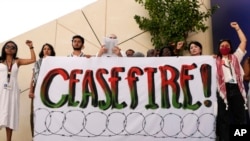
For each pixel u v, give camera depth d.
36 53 6.38
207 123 3.93
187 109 3.99
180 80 4.09
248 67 5.04
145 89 4.09
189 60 4.16
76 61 4.22
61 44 6.52
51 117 4.03
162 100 4.04
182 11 6.39
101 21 6.71
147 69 4.15
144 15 6.73
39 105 4.07
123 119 4.00
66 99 4.08
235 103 4.02
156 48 6.41
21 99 6.01
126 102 4.05
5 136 5.76
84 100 4.08
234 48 6.07
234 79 4.08
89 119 4.02
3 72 4.79
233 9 6.24
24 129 5.86
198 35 6.71
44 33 6.50
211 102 3.99
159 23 6.43
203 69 4.11
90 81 4.14
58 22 6.59
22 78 6.09
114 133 3.97
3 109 4.63
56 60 4.22
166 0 6.53
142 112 4.01
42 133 3.99
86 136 3.97
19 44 6.36
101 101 4.07
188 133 3.92
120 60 4.20
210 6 6.79
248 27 5.88
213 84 4.05
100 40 6.64
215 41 6.53
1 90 4.70
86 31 6.64
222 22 6.43
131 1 6.80
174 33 6.31
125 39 6.67
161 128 3.96
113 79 4.14
